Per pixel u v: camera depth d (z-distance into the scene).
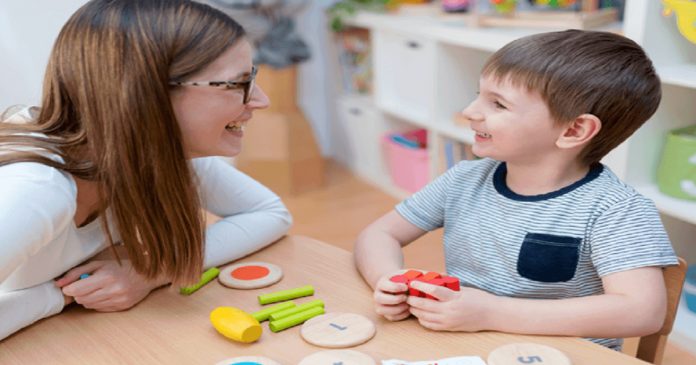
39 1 1.66
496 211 1.04
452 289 0.89
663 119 1.99
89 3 0.88
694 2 1.76
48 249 0.92
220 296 0.99
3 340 0.88
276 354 0.83
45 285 0.94
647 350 0.99
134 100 0.82
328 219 2.84
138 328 0.90
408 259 2.39
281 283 1.02
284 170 3.09
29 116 0.97
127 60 0.82
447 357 0.82
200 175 1.16
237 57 0.90
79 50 0.84
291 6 2.96
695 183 1.88
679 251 2.10
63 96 0.88
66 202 0.85
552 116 0.94
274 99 3.07
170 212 0.88
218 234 1.09
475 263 1.07
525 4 2.51
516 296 1.02
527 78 0.93
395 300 0.89
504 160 1.00
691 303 1.97
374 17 3.01
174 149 0.86
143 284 0.96
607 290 0.92
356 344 0.85
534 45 0.95
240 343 0.86
